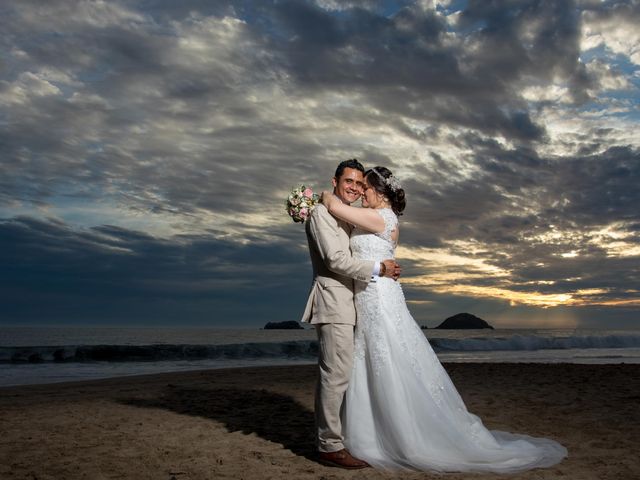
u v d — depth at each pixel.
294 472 3.70
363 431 3.86
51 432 5.16
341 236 3.98
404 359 3.87
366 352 3.94
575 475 3.60
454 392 4.04
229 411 6.44
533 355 21.59
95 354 18.84
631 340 30.39
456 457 3.75
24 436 4.97
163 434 5.04
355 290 4.02
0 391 8.90
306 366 14.48
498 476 3.58
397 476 3.58
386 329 3.90
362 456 3.81
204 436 4.94
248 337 62.28
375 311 3.92
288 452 4.31
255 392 8.26
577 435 4.90
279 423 5.62
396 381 3.83
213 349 20.81
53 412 6.40
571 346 29.08
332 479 3.51
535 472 3.68
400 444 3.73
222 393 8.16
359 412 3.90
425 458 3.68
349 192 4.01
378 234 3.99
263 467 3.84
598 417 5.77
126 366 16.64
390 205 4.21
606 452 4.26
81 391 8.77
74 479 3.58
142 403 7.16
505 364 12.78
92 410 6.55
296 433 5.08
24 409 6.68
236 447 4.49
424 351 4.02
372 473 3.66
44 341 45.62
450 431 3.79
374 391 3.86
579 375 10.17
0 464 3.95
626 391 7.85
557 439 4.73
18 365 16.56
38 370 15.16
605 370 11.17
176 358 19.62
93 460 4.07
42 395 8.29
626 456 4.12
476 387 8.37
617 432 5.02
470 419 4.00
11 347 18.53
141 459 4.09
